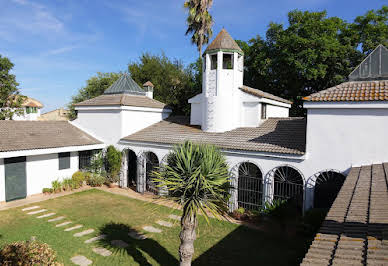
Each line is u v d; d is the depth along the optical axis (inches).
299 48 1000.9
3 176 650.2
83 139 816.3
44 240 453.4
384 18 995.3
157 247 438.3
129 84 920.3
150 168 804.0
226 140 636.1
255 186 665.0
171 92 1390.3
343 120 461.4
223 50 690.8
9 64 1085.8
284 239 471.8
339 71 1026.7
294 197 543.5
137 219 561.3
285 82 1100.5
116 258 399.9
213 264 387.5
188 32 1064.8
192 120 829.2
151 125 881.5
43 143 701.9
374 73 486.0
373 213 238.8
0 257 293.7
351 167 454.6
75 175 791.1
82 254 409.7
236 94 714.8
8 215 570.9
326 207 514.0
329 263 176.4
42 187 733.9
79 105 889.5
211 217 575.8
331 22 1013.2
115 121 810.8
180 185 289.9
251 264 388.5
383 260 162.7
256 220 543.8
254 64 1168.2
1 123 733.3
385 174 353.7
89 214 586.2
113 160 784.9
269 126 682.8
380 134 431.2
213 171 300.8
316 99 470.3
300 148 522.3
